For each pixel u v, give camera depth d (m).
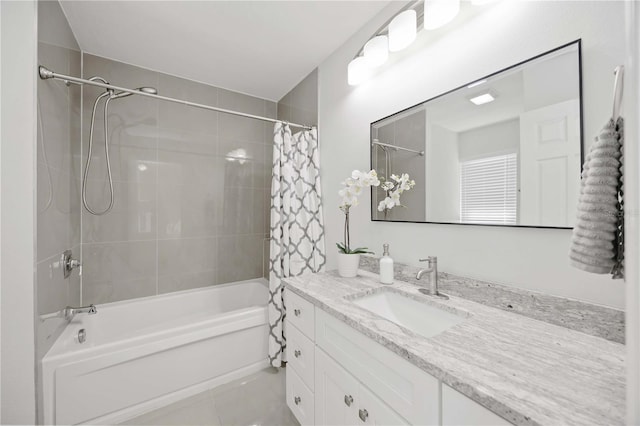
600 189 0.54
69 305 1.69
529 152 0.92
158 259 2.24
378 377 0.82
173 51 1.92
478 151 1.06
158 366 1.56
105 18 1.58
